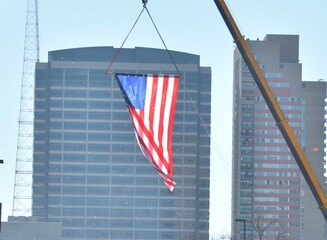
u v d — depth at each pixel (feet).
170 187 329.93
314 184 317.83
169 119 331.98
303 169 318.86
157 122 331.98
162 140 331.57
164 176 329.93
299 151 319.47
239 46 323.57
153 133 331.77
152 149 331.16
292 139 320.09
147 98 332.39
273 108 321.52
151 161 330.95
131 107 331.77
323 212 316.40
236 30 323.57
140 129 331.98
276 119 321.52
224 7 324.19
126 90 332.39
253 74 322.75
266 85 322.34
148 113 332.39
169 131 331.77
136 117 331.77
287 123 320.70
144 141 331.77
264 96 322.75
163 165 330.54
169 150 331.57
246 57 323.37
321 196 317.01
